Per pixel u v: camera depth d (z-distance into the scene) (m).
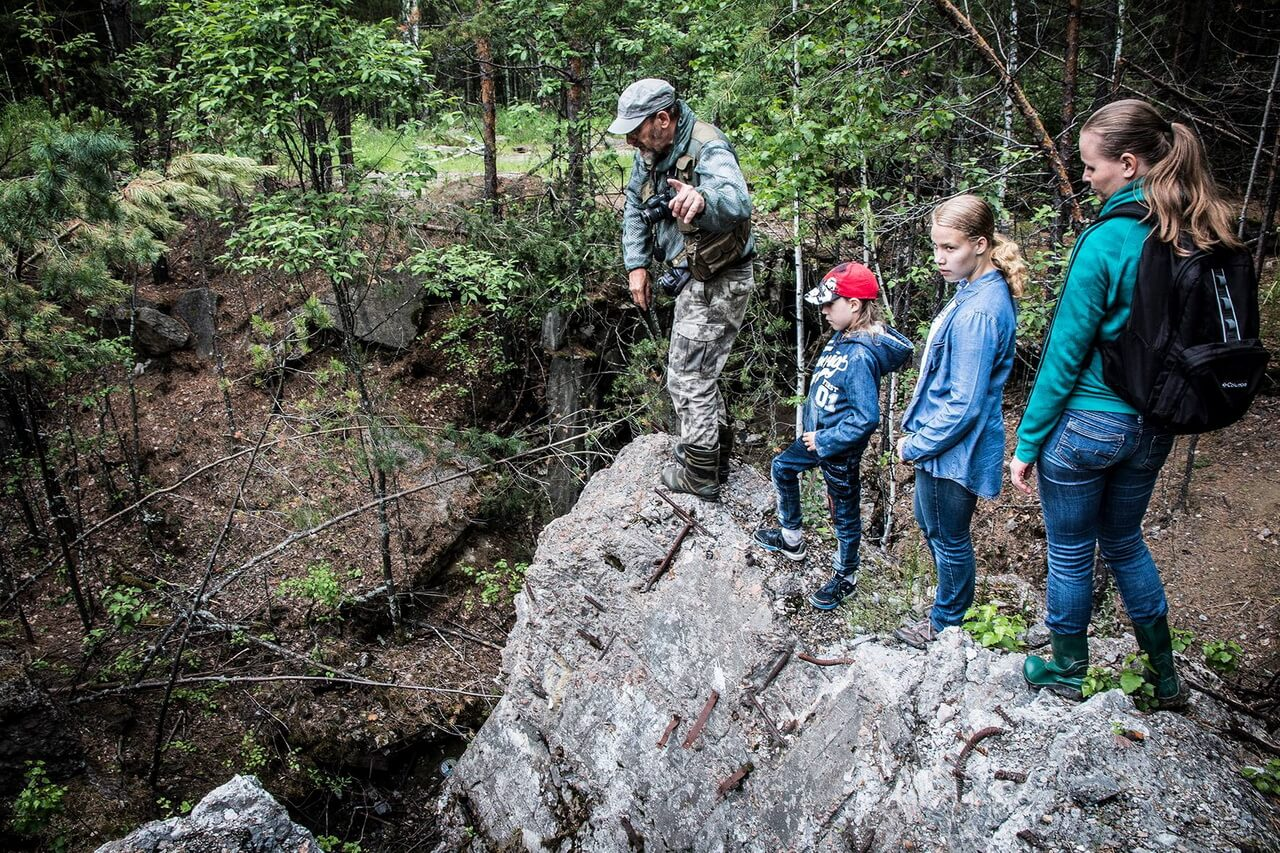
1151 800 2.50
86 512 9.38
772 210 7.27
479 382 10.58
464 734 8.01
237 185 6.41
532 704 5.34
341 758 7.62
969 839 2.78
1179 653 3.76
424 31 10.29
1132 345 2.38
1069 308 2.49
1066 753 2.67
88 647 7.73
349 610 8.78
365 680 7.83
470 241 9.23
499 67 10.19
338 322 10.46
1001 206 6.29
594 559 4.86
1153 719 2.83
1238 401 2.28
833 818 3.42
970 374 2.92
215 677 7.17
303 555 9.06
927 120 6.13
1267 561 7.83
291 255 7.21
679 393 4.09
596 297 9.61
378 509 8.39
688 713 4.30
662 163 3.54
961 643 3.28
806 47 6.33
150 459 9.85
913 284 8.09
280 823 3.68
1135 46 8.96
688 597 4.40
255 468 9.68
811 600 4.05
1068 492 2.69
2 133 6.05
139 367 10.55
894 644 3.64
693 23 8.76
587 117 9.70
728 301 3.80
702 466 4.34
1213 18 10.28
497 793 5.64
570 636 5.05
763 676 3.99
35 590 8.60
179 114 8.53
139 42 11.30
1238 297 2.27
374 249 10.16
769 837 3.73
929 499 3.20
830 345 3.52
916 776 3.07
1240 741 2.99
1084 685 2.94
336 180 9.80
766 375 8.69
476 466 9.70
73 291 6.18
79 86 10.78
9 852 6.22
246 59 7.07
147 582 8.78
